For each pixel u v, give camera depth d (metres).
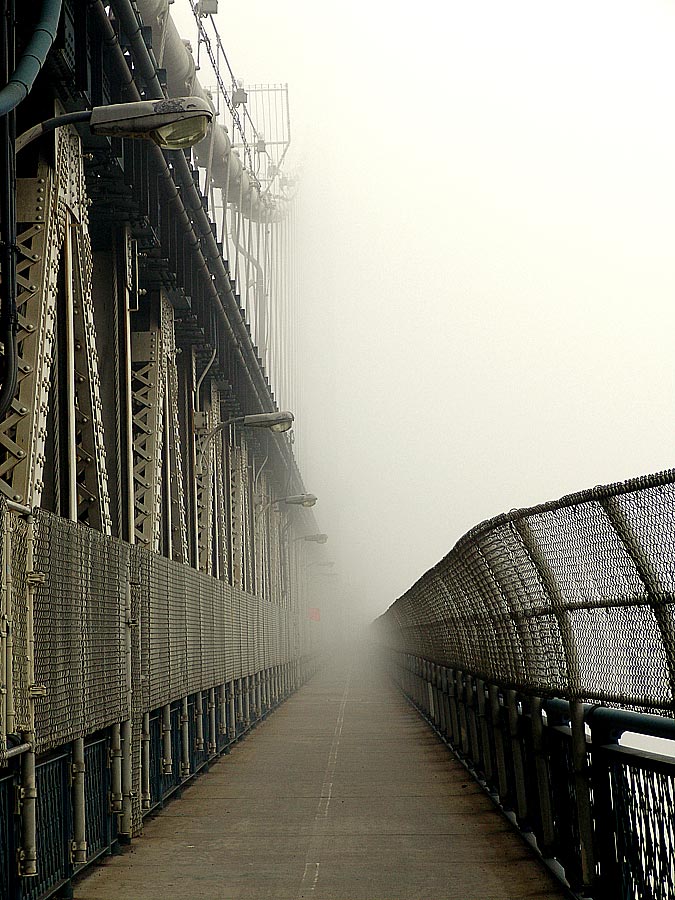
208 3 27.33
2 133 8.05
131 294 13.95
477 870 9.16
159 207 14.68
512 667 10.10
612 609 6.62
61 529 8.65
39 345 8.97
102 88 10.74
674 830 5.94
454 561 12.95
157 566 13.32
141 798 11.93
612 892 7.01
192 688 16.47
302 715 31.41
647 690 6.13
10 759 7.49
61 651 8.52
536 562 8.05
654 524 5.79
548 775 9.04
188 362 20.55
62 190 9.82
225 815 12.80
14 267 8.03
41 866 8.02
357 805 13.20
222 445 26.45
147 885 8.98
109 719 10.31
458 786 14.74
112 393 13.27
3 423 8.73
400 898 8.20
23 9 9.37
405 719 27.88
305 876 9.14
